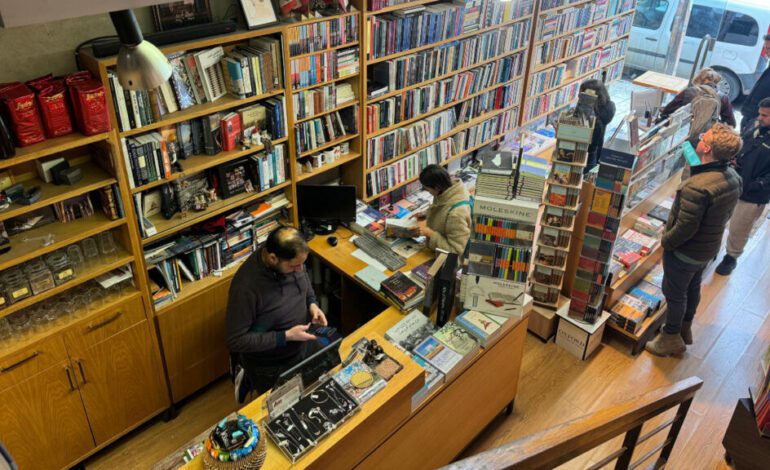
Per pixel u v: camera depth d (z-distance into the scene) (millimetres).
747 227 4898
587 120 3533
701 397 4008
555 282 4227
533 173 3141
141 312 3408
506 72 5758
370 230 4172
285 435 2283
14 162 2592
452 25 4887
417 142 5141
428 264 3803
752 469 3416
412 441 2912
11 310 2859
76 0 1986
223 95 3543
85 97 2695
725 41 7602
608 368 4273
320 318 3361
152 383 3652
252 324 3145
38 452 3246
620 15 7297
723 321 4684
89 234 2998
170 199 3477
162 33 3072
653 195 4738
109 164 2982
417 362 2990
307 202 4152
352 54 4227
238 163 3691
